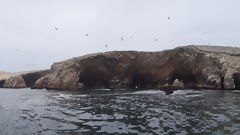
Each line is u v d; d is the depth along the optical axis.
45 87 38.03
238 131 9.77
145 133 9.88
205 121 11.72
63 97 24.03
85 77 36.19
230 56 30.86
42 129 10.76
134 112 14.62
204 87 29.81
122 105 17.61
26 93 30.44
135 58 37.47
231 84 27.86
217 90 27.36
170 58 34.97
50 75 38.62
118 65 37.19
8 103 20.31
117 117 13.20
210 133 9.63
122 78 36.38
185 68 32.75
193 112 14.09
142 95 24.42
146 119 12.55
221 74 29.08
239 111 13.91
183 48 34.22
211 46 34.12
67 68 36.22
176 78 33.16
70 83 34.97
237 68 28.53
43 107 17.45
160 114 13.81
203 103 17.41
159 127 10.83
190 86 31.48
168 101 19.09
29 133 10.12
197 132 9.84
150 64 36.22
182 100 19.41
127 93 27.02
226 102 17.53
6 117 13.72
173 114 13.70
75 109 16.17
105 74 36.66
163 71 34.47
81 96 24.67
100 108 16.38
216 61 30.27
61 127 11.08
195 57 32.31
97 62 37.16
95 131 10.28
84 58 37.28
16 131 10.49
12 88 45.00
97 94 26.53
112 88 35.62
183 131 10.05
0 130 10.70
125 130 10.39
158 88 32.50
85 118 13.06
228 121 11.55
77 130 10.49
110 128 10.77
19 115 14.30
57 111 15.50
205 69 30.45
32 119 13.02
